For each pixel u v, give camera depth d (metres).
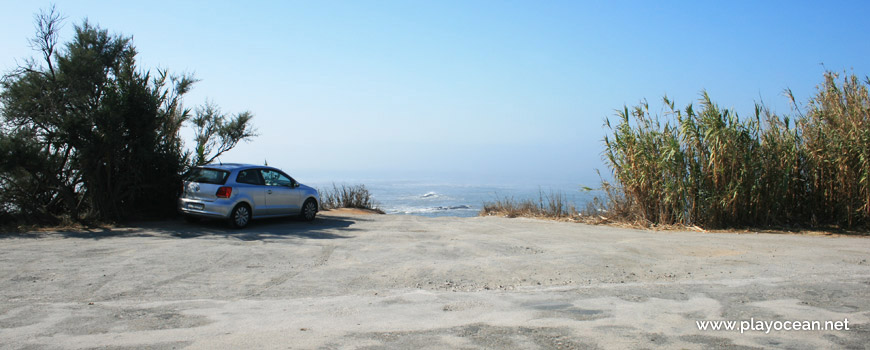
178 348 4.11
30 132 11.20
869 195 12.21
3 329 4.59
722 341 4.33
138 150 12.26
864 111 12.71
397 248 9.70
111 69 12.52
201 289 6.40
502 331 4.64
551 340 4.36
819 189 13.27
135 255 8.46
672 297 5.97
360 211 20.30
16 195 11.45
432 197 44.25
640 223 14.14
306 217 14.38
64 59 11.48
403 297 6.04
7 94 11.14
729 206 13.20
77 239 10.05
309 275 7.32
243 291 6.34
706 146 13.56
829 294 6.02
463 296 6.11
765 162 13.39
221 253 8.84
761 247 9.78
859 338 4.41
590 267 7.89
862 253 8.99
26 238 9.98
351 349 4.11
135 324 4.82
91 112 11.61
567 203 17.70
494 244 10.32
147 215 13.47
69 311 5.25
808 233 12.36
